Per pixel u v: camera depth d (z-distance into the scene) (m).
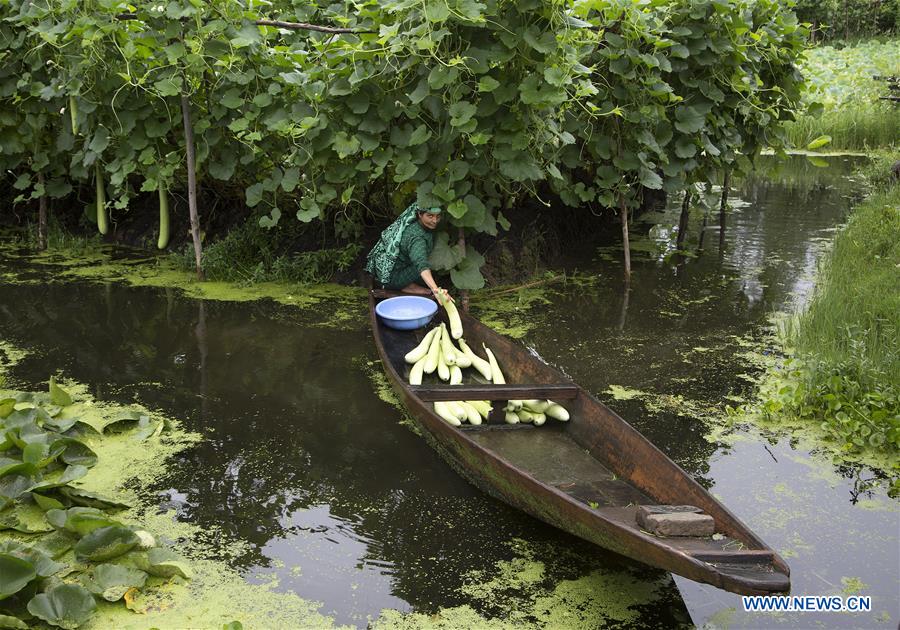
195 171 7.78
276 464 4.43
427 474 4.34
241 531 3.81
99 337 6.26
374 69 6.20
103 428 4.70
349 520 3.91
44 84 7.94
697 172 8.41
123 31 7.04
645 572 3.55
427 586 3.44
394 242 6.36
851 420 4.66
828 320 5.99
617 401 5.16
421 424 4.43
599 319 6.73
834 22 30.72
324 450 4.59
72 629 3.07
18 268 8.05
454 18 5.74
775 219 10.50
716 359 5.85
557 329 6.49
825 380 5.04
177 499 4.07
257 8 7.37
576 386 4.47
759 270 8.14
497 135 6.26
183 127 7.68
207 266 7.74
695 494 3.40
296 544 3.71
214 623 3.18
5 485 3.97
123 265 8.19
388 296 6.41
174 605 3.28
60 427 4.53
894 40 28.86
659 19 7.20
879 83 18.58
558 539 3.79
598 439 4.20
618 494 3.77
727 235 9.66
